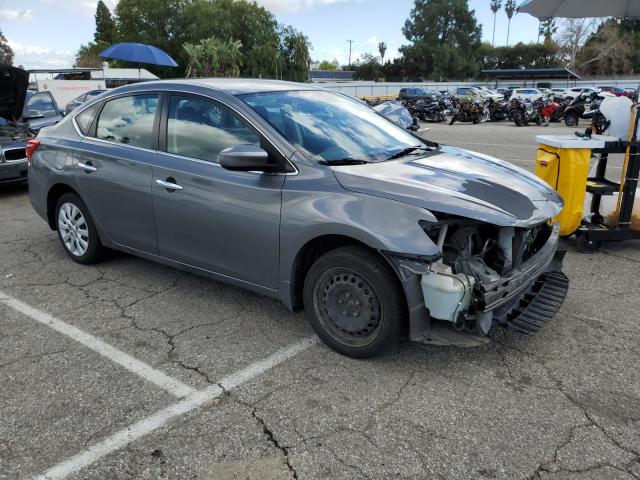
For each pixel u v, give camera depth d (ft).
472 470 7.62
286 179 10.61
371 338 10.18
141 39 212.64
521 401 9.24
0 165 24.64
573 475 7.52
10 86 26.03
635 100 16.71
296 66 213.66
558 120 77.05
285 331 11.80
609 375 10.05
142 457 7.91
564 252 12.60
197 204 11.84
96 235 15.10
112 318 12.48
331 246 10.80
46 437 8.34
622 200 16.97
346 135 12.02
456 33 327.67
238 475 7.54
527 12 20.12
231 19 206.49
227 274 11.99
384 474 7.54
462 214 9.23
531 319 10.62
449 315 9.30
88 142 14.47
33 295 13.83
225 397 9.37
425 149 13.05
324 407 9.07
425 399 9.29
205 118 12.05
